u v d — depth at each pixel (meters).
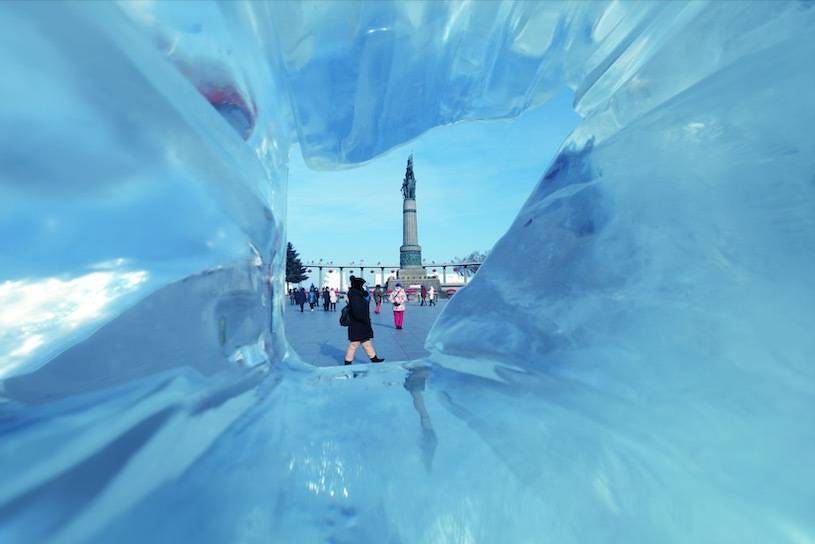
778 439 1.31
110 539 1.06
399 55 2.73
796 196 1.60
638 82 2.65
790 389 1.38
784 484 1.22
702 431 1.46
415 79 2.96
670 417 1.57
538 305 2.66
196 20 1.91
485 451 1.72
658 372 1.74
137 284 1.54
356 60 2.68
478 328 3.08
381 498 1.48
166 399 1.56
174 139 1.70
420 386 2.64
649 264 2.04
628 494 1.37
